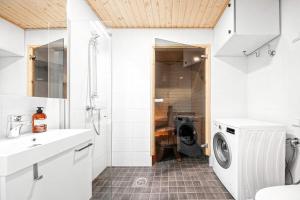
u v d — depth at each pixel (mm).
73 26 1979
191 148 3363
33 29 1480
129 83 2857
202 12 2406
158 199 1903
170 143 3314
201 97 3158
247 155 1757
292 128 1809
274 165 1771
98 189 2098
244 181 1757
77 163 1379
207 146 2854
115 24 2756
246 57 2818
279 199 1123
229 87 2828
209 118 2846
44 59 1623
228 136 1962
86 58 2143
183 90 3969
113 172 2613
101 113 2336
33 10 1477
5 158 748
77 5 2035
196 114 3418
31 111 1513
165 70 3508
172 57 3434
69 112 1979
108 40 2395
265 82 2293
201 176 2467
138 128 2865
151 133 2852
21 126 1355
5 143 1127
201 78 3148
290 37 1815
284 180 1771
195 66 3404
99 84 2314
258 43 2250
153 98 2855
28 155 864
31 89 1478
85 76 2143
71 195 1291
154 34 2875
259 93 2441
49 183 1048
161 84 3338
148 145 2865
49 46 1669
